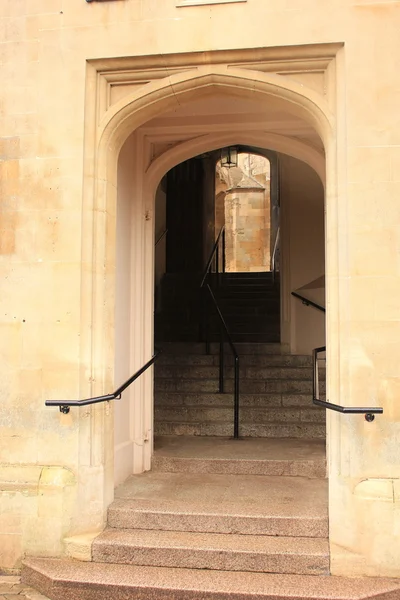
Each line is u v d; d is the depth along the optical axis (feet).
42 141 13.84
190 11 13.53
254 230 59.00
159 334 28.66
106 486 13.64
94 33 13.87
